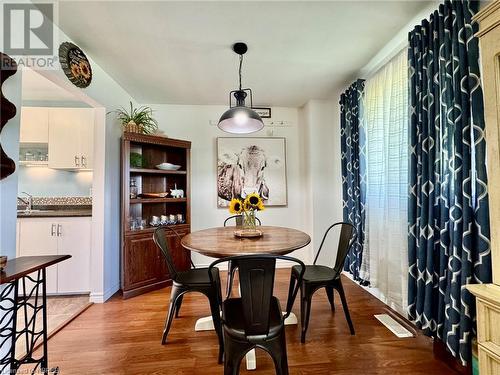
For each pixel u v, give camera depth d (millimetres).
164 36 2088
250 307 1277
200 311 2395
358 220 2812
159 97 3455
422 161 1821
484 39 1132
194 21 1906
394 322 2154
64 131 3055
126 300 2660
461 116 1503
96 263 2609
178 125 3742
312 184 3559
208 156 3793
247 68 2664
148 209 3334
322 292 2809
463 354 1444
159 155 3410
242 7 1764
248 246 1719
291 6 1765
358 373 1566
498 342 1012
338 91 3320
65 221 2695
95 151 2662
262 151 3855
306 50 2328
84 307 2467
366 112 2734
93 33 2043
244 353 1289
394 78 2260
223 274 3535
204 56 2408
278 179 3871
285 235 2164
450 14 1600
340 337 1944
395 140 2242
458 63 1521
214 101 3631
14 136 1562
